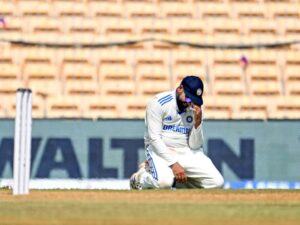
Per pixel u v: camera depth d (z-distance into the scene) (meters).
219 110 65.12
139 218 21.00
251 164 53.78
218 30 72.12
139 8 73.12
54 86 65.56
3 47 68.38
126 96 65.25
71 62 67.75
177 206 24.38
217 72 68.31
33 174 52.22
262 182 53.94
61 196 27.58
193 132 36.31
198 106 35.56
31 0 72.31
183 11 73.31
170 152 36.34
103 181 51.72
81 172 52.66
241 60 69.44
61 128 52.59
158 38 70.56
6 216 21.41
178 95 35.78
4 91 65.12
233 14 73.81
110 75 67.00
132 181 37.06
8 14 71.00
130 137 53.03
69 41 69.44
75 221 20.23
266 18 73.94
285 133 54.09
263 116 65.38
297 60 70.19
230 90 66.81
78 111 63.56
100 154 52.84
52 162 52.50
